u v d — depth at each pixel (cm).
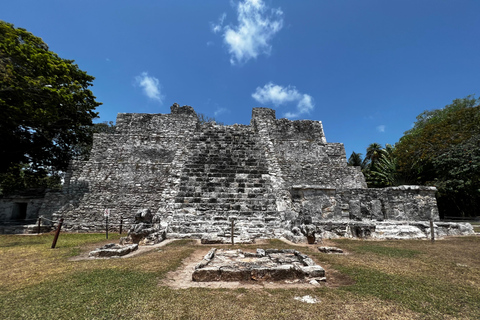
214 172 1138
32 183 1900
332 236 799
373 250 596
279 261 471
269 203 980
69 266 460
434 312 281
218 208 942
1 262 510
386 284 365
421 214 944
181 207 942
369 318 267
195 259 523
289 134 1661
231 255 529
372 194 1016
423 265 468
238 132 1490
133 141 1434
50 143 1452
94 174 1255
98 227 1132
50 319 263
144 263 473
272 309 283
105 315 268
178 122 1576
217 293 328
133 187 1240
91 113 1454
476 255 551
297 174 1429
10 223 1155
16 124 1127
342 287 357
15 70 1014
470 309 290
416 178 1850
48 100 1081
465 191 1550
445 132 1702
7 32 1026
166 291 333
